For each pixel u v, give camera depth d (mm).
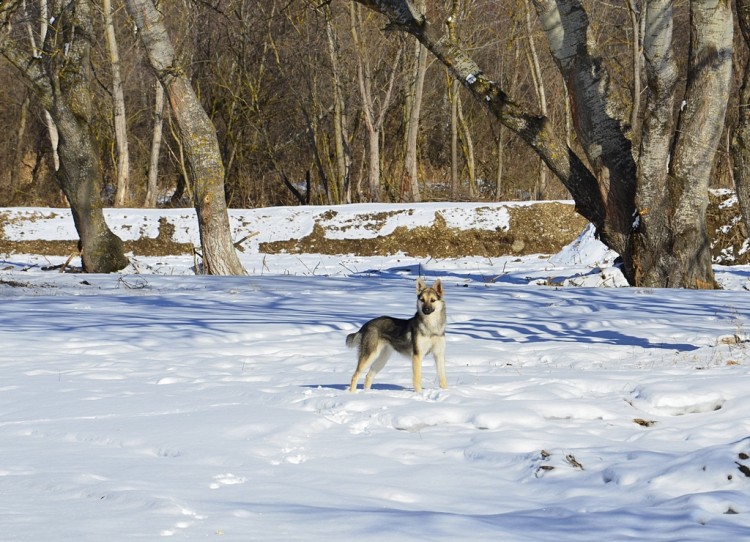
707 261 21797
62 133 26234
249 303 18062
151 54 23609
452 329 14602
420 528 5012
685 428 7918
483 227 32969
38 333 13852
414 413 8180
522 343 13203
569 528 5199
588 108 21922
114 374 10836
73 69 25953
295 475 6508
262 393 9477
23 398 9352
